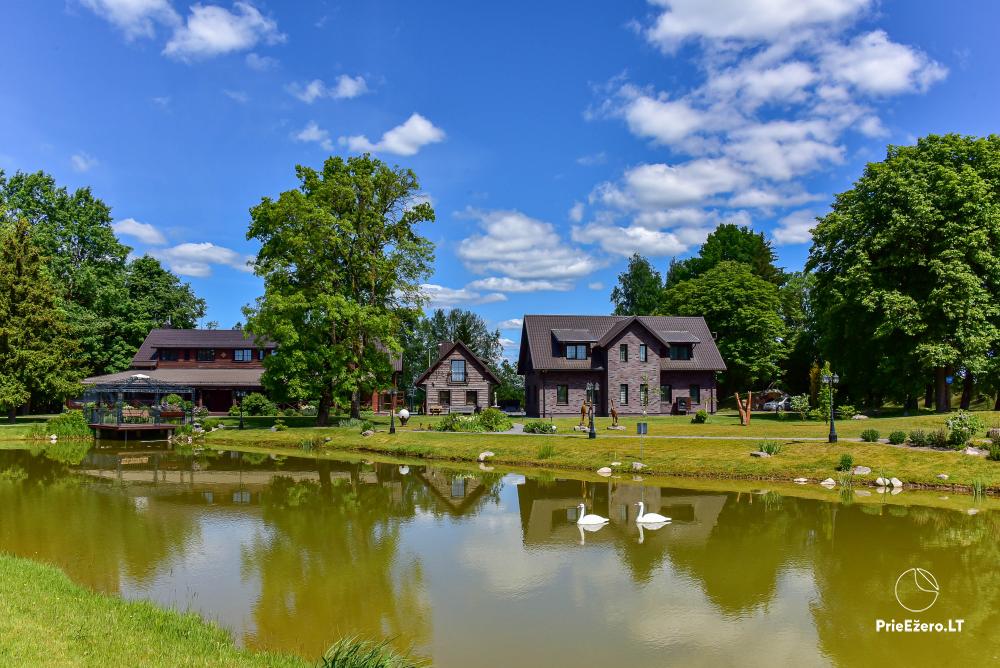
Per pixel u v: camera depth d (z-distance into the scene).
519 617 12.84
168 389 47.91
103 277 62.50
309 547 17.86
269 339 46.56
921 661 10.93
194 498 24.78
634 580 15.12
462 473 31.33
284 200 44.19
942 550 17.28
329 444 41.78
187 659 8.95
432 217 48.81
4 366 46.84
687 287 69.94
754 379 63.66
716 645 11.56
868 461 27.44
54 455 37.59
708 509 22.47
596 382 55.81
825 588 14.52
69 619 10.07
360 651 9.59
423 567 16.08
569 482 28.34
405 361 86.12
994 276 36.69
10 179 59.09
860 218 41.50
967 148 39.75
